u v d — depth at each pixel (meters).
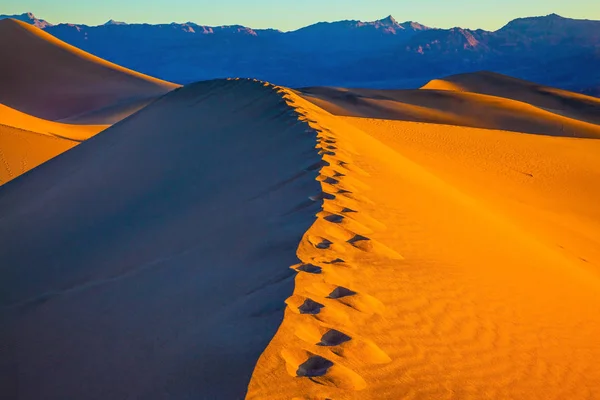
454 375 5.12
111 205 14.06
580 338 6.70
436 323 5.93
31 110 99.94
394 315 5.84
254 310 5.85
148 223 11.95
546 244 13.88
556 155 30.14
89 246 11.76
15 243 13.48
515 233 12.34
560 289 8.42
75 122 84.50
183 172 14.59
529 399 5.14
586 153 31.80
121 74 116.12
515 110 78.00
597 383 5.78
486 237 10.09
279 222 8.67
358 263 6.96
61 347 7.48
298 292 5.88
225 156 14.73
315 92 78.12
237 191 11.62
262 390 4.42
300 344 5.00
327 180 10.27
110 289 8.86
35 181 19.73
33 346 7.80
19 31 120.19
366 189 10.39
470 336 5.88
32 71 110.94
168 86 115.12
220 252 8.47
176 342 6.09
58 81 109.62
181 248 9.56
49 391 6.51
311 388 4.46
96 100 103.25
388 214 9.20
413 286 6.59
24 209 16.25
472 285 7.14
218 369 4.99
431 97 81.25
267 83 21.66
